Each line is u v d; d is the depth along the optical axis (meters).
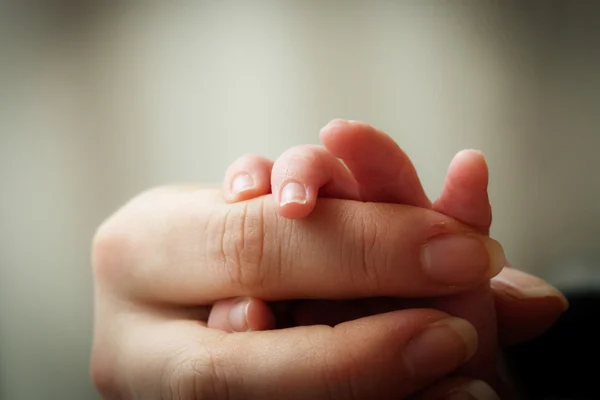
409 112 0.29
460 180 0.16
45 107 0.31
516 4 0.27
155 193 0.19
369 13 0.28
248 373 0.16
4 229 0.33
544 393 0.22
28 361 0.34
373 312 0.18
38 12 0.30
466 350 0.16
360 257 0.17
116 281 0.18
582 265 0.29
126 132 0.30
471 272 0.16
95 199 0.31
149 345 0.17
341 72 0.28
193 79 0.29
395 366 0.16
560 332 0.23
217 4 0.28
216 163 0.30
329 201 0.17
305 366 0.16
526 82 0.28
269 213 0.17
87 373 0.33
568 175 0.29
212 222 0.17
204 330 0.17
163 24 0.29
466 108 0.28
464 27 0.28
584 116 0.28
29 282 0.33
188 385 0.16
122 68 0.30
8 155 0.32
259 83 0.29
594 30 0.27
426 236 0.16
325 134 0.17
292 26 0.28
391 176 0.17
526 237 0.30
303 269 0.17
